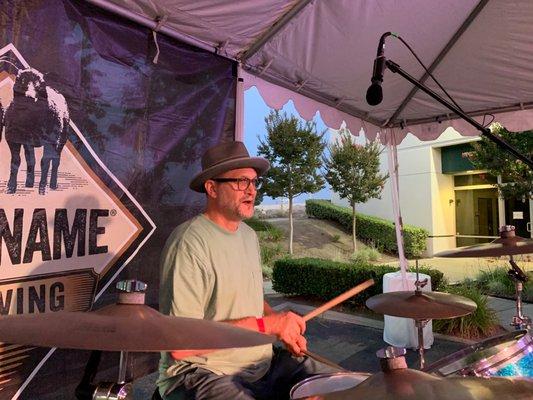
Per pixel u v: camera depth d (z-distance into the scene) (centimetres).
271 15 246
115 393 103
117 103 210
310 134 1255
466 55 331
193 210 249
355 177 1348
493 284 746
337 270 688
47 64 180
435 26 295
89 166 197
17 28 170
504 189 937
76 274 190
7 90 167
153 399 179
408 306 243
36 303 175
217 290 179
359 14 265
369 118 420
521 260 1022
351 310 655
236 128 275
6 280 165
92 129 199
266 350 192
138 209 219
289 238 1343
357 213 1594
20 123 171
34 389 175
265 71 295
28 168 173
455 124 424
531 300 676
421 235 1352
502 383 97
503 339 202
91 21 198
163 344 93
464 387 94
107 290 204
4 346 166
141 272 221
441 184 1461
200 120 253
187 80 246
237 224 202
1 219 164
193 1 213
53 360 182
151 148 226
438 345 475
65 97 187
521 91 365
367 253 1264
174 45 238
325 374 166
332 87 342
